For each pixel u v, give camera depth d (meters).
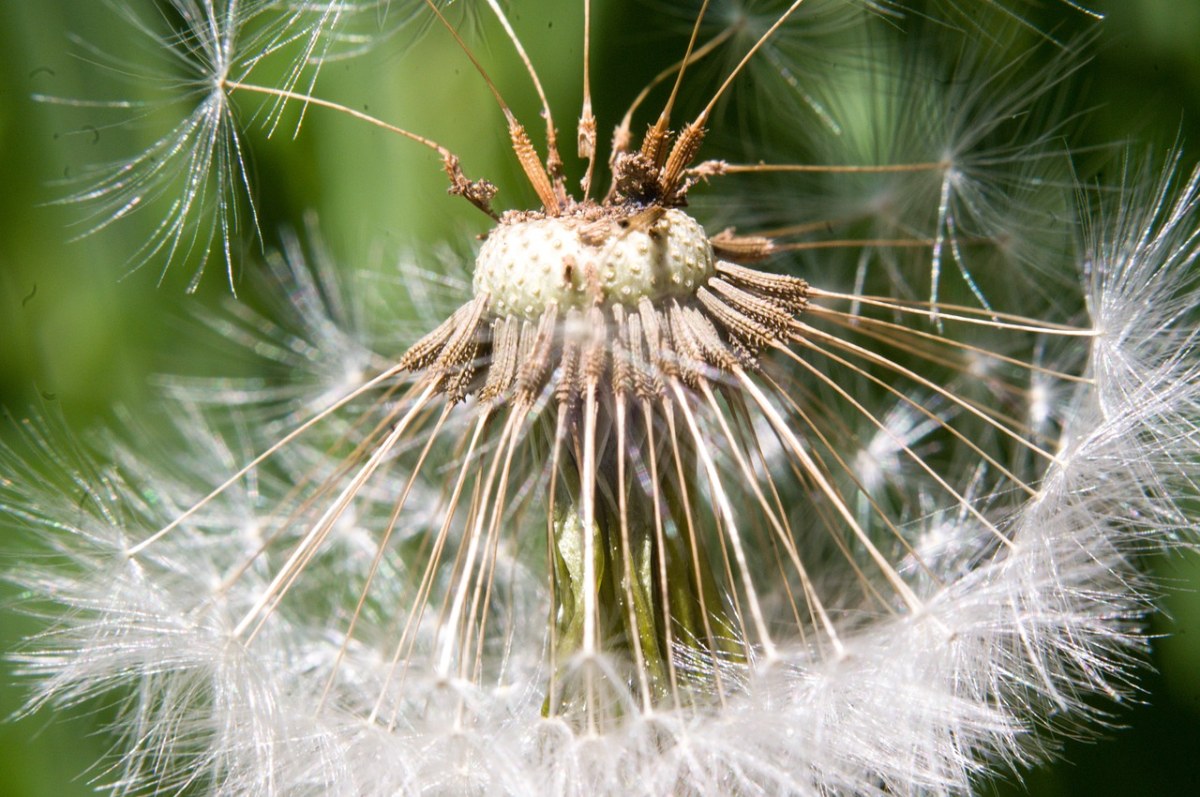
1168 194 0.13
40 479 0.12
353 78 0.13
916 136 0.13
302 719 0.12
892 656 0.11
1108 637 0.12
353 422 0.13
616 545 0.11
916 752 0.11
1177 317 0.12
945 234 0.13
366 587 0.12
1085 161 0.13
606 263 0.11
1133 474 0.12
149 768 0.12
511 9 0.13
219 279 0.13
